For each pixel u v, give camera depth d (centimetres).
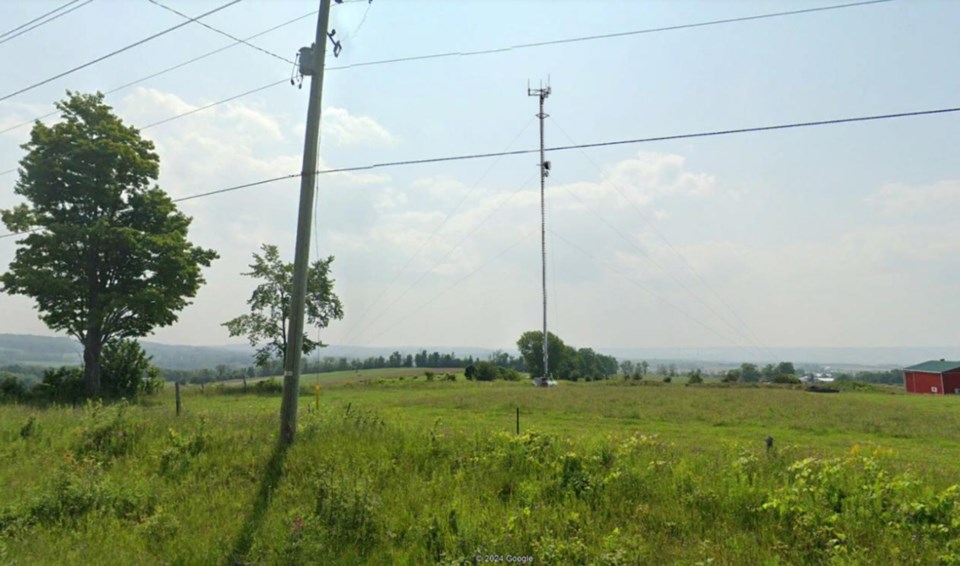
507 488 1034
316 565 749
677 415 2825
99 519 939
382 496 960
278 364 7494
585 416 2753
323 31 1392
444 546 801
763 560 727
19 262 3622
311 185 1359
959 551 730
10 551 792
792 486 920
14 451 1374
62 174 3703
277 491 1028
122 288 3916
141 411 1766
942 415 3098
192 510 961
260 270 6150
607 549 757
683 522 852
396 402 3547
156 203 4091
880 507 845
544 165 5459
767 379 8612
